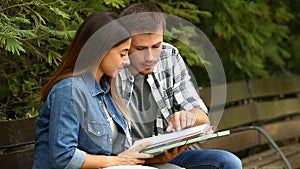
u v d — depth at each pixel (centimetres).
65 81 484
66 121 473
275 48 1151
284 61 1251
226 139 849
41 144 498
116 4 694
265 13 1052
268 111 1030
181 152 576
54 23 663
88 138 489
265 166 841
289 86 1122
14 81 676
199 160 574
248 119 956
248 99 997
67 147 470
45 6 630
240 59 1040
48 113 491
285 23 1232
